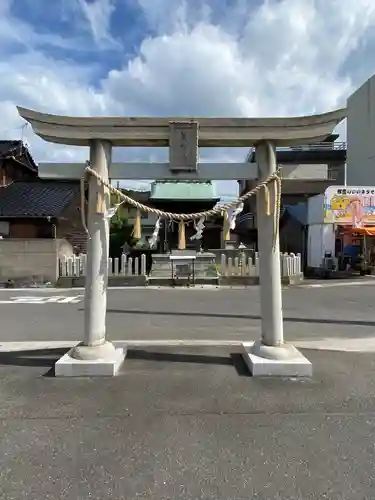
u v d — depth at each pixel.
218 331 7.71
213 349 5.94
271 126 4.96
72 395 4.18
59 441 3.28
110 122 4.93
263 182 4.96
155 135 4.99
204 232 27.80
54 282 15.70
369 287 15.34
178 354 5.66
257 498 2.60
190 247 23.61
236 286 15.95
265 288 5.09
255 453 3.11
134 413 3.77
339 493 2.65
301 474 2.85
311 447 3.20
